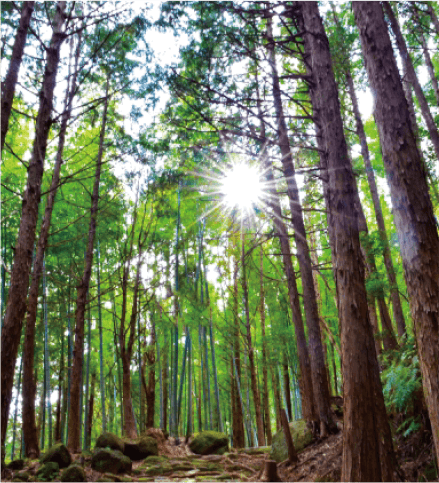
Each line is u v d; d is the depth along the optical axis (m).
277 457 8.64
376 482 3.86
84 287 11.45
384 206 16.38
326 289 17.09
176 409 11.89
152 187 11.29
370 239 7.95
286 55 9.98
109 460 8.41
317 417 8.74
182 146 9.66
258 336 18.78
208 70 8.59
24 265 5.88
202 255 14.95
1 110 5.20
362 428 4.05
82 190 13.90
